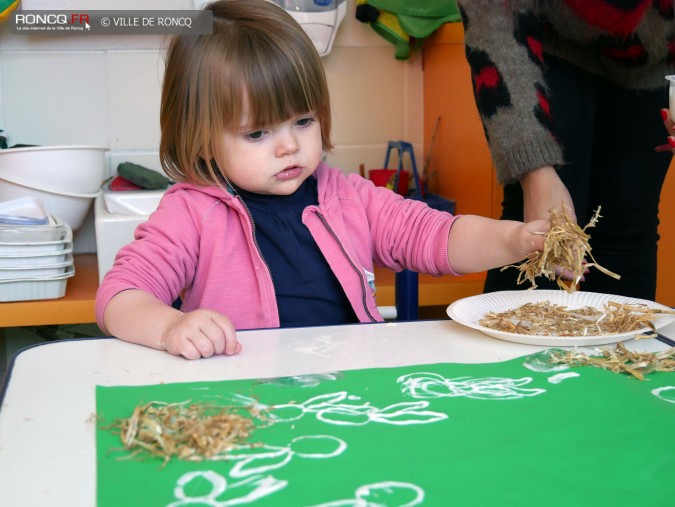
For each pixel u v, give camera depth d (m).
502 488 0.51
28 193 2.00
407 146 2.42
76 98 2.37
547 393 0.70
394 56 2.55
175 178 1.28
